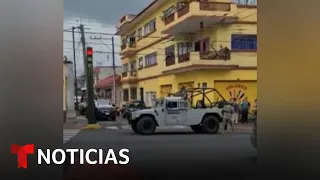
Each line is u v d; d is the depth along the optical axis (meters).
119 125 18.80
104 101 23.73
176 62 22.52
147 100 28.33
